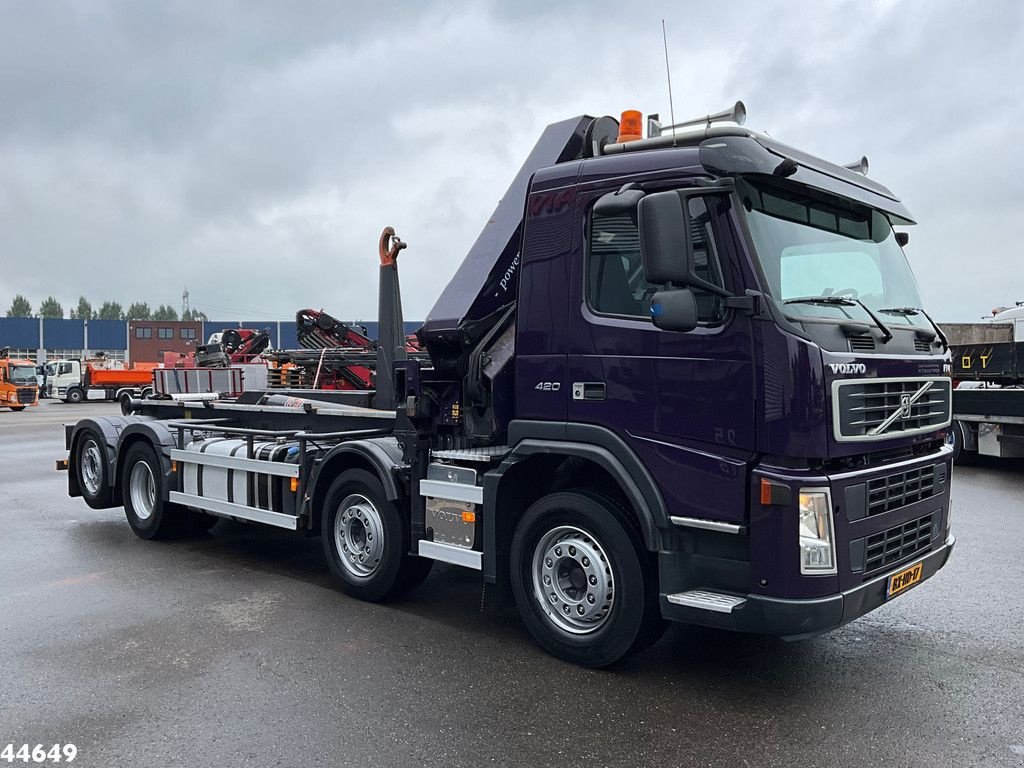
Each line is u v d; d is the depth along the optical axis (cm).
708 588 404
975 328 1521
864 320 420
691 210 402
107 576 641
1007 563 667
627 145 457
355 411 635
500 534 477
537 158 546
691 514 400
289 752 350
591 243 443
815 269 420
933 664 453
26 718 383
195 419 818
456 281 532
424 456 530
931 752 351
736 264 389
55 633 502
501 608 559
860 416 383
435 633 505
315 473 599
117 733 368
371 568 565
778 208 412
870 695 411
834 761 343
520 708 395
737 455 387
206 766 338
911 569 421
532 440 461
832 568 370
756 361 380
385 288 636
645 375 415
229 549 743
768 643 488
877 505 398
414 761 342
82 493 873
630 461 418
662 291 386
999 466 1281
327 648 477
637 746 357
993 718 384
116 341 7356
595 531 435
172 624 520
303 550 740
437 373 539
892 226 503
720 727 375
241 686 420
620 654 428
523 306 468
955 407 1246
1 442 1861
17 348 7138
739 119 467
